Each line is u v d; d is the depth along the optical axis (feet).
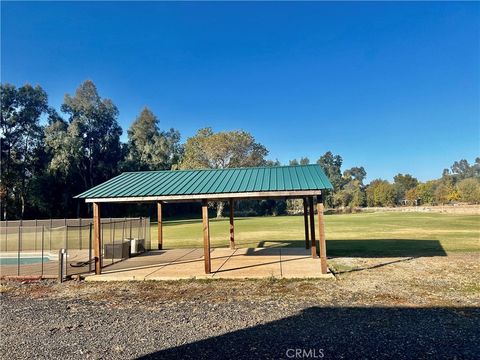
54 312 21.80
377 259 37.63
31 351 15.62
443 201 210.79
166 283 29.37
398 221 98.27
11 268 37.99
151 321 19.39
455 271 30.63
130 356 14.76
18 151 127.24
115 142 167.22
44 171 129.49
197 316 20.03
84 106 153.58
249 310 20.88
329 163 344.90
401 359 13.65
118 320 19.77
